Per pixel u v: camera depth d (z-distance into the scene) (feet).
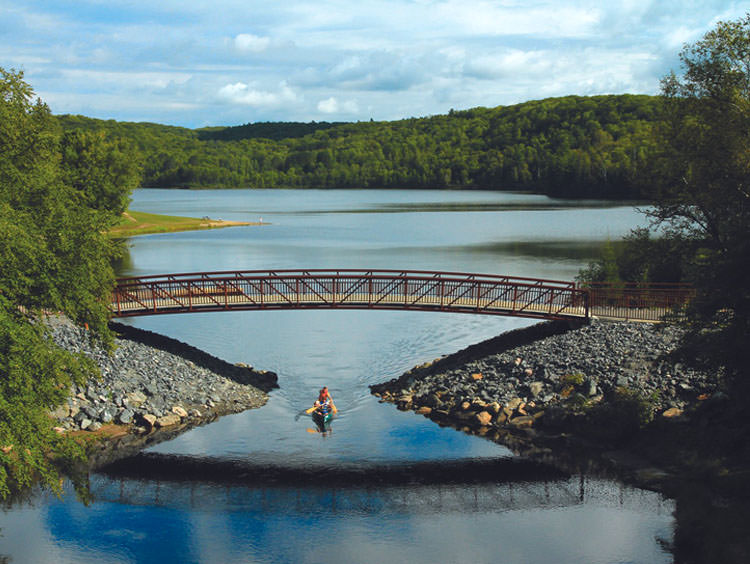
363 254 282.77
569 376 100.37
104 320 73.41
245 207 645.10
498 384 105.40
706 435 82.94
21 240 55.57
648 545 64.95
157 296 122.93
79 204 76.59
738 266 73.82
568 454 86.17
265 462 84.99
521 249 296.10
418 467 83.61
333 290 126.82
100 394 99.14
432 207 622.95
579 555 63.57
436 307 124.88
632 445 87.20
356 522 70.44
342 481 79.92
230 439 91.86
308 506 73.72
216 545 65.87
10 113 62.90
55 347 64.90
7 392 56.75
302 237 357.82
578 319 120.26
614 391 95.25
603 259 161.89
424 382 112.98
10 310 60.80
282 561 62.80
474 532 68.03
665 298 125.29
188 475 81.25
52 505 74.02
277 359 132.16
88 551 64.90
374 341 146.72
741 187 94.68
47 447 62.69
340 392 112.37
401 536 67.56
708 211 105.09
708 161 100.94
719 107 102.83
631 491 76.07
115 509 73.00
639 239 118.52
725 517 66.54
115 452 87.20
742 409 81.61
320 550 64.75
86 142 229.45
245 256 277.23
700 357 78.38
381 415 101.40
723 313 77.66
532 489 77.30
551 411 94.79
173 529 68.64
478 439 91.71
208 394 106.42
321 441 91.40
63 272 65.67
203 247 312.09
